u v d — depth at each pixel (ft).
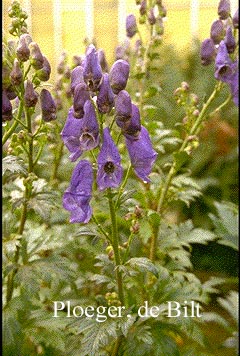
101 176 2.01
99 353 2.26
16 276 2.35
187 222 2.91
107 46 6.41
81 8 6.37
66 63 2.83
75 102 1.98
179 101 2.70
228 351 3.95
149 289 2.60
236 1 6.01
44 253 2.80
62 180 3.49
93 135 1.98
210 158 5.18
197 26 6.42
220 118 5.30
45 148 3.10
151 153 2.07
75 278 2.39
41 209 2.30
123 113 1.99
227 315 4.42
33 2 6.32
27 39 2.12
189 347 2.82
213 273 4.82
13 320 2.43
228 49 2.55
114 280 2.28
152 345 2.41
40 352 2.90
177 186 2.88
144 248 2.85
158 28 2.79
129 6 6.28
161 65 5.47
